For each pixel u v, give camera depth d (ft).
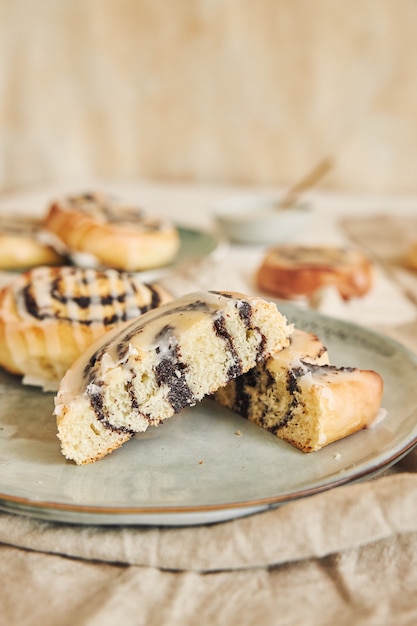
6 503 1.27
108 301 1.64
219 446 1.43
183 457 1.41
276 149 3.40
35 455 1.41
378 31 3.18
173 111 3.42
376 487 1.32
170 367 1.43
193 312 1.46
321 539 1.25
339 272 2.00
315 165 3.39
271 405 1.46
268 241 2.43
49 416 1.51
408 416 1.47
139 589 1.19
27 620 1.13
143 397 1.43
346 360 1.63
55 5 3.34
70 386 1.44
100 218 2.18
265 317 1.47
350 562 1.27
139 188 3.31
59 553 1.29
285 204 2.60
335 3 3.17
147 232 2.12
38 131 3.53
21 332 1.60
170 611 1.13
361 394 1.43
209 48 3.31
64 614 1.14
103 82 3.43
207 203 3.01
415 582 1.23
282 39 3.25
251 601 1.18
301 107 3.32
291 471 1.37
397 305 2.00
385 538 1.29
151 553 1.26
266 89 3.32
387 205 2.99
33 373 1.61
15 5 3.36
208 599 1.18
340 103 3.30
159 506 1.25
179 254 2.22
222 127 3.41
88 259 2.12
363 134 3.32
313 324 1.73
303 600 1.18
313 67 3.26
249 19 3.25
